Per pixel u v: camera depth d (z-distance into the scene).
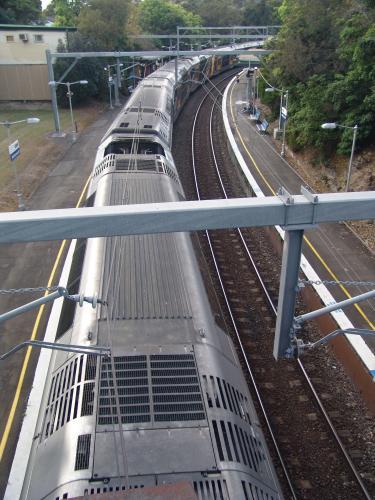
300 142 32.31
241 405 10.46
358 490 12.52
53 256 22.59
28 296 19.70
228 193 32.22
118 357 10.53
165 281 12.85
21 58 51.72
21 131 43.31
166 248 14.23
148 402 9.62
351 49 27.66
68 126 45.69
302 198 6.18
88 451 8.74
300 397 15.24
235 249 24.19
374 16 27.05
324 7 32.97
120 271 13.03
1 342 17.17
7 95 53.22
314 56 33.41
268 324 18.72
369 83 26.78
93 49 53.44
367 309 18.47
